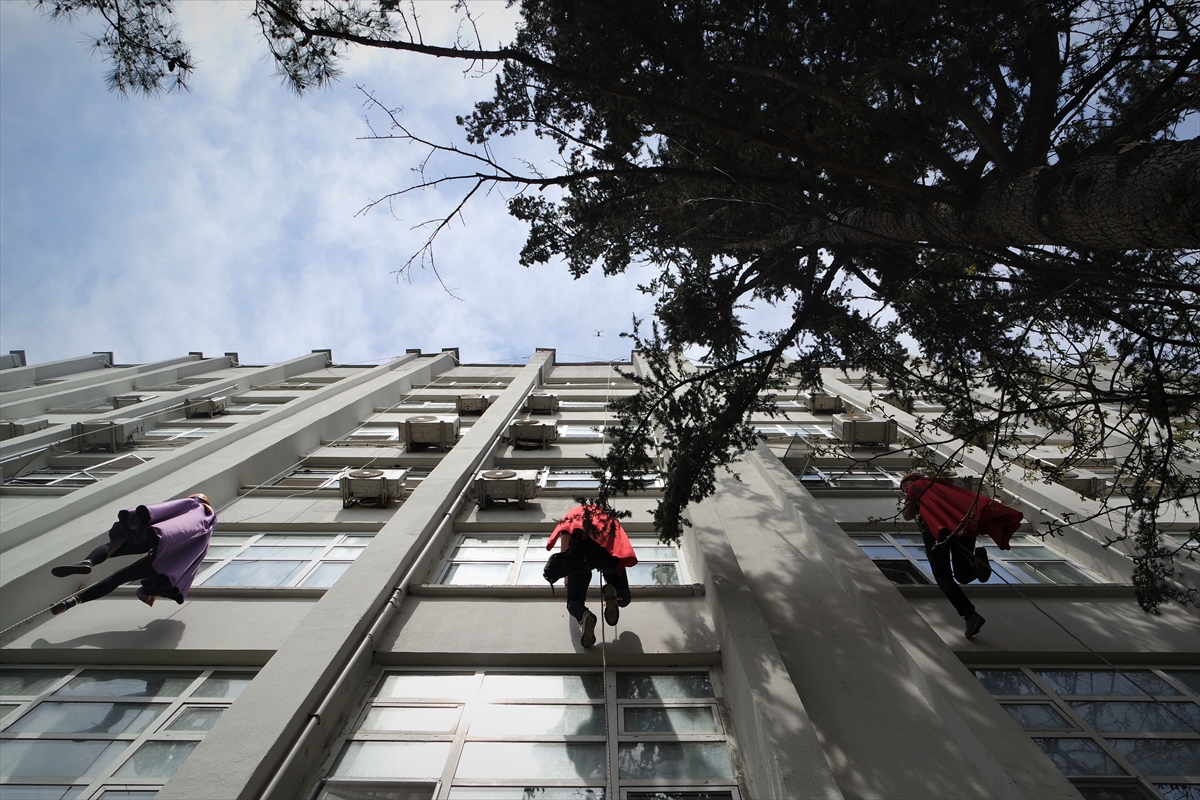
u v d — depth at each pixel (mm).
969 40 5066
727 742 4574
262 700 4305
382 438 13234
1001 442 5441
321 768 4316
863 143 5047
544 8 6152
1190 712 5145
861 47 5406
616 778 4285
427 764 4363
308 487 10094
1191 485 4801
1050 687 5469
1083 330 5191
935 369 5930
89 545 6906
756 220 8008
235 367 22156
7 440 12336
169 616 6066
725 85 5863
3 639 5676
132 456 12141
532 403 14500
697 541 6777
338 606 5438
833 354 6629
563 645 5430
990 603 6641
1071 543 7840
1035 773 3982
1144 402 4719
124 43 4969
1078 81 4879
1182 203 3176
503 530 8148
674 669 5293
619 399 6492
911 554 7785
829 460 11039
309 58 5328
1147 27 4363
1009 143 5180
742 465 9672
